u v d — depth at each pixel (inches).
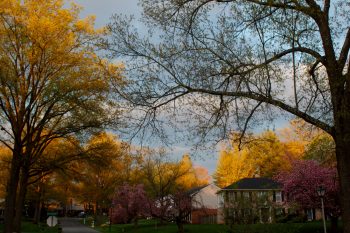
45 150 1157.1
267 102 451.8
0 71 849.5
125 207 1914.4
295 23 451.5
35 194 1994.3
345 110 412.8
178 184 2129.7
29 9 898.1
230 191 1809.8
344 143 423.2
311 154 1199.6
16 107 936.3
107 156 1046.4
